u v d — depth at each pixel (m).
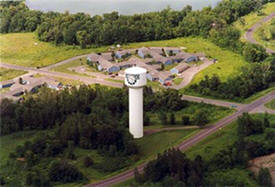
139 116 125.50
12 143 128.00
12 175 106.25
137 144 123.38
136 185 97.88
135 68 123.38
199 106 154.88
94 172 107.19
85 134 121.88
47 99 147.25
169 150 103.62
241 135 120.00
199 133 127.50
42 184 98.94
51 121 138.62
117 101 151.00
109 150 117.19
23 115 138.25
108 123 127.44
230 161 104.50
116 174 105.88
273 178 98.25
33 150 117.06
